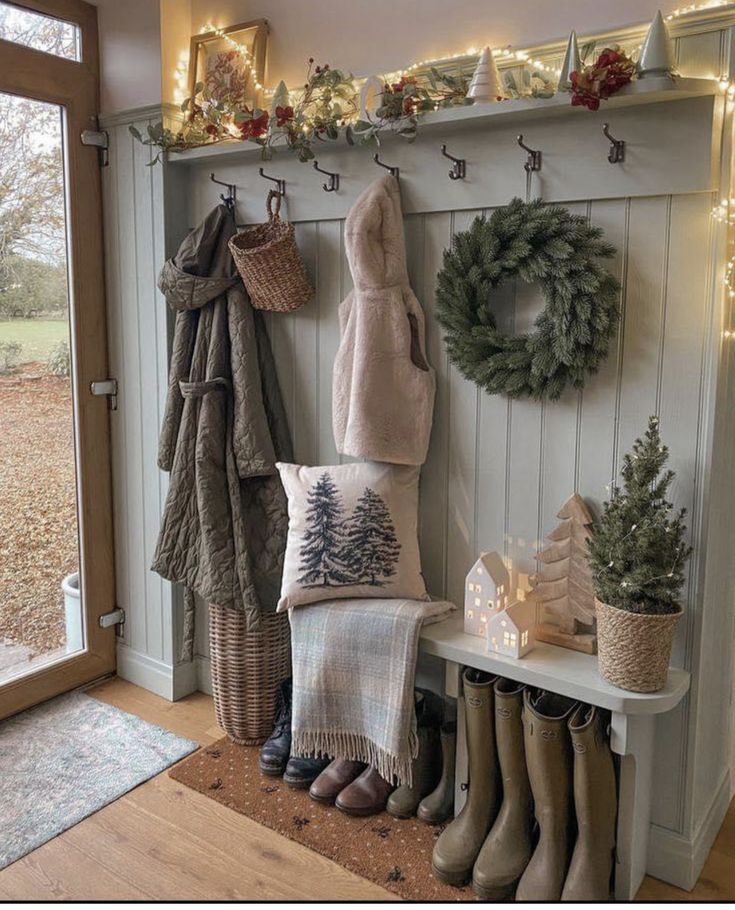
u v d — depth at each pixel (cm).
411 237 227
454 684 211
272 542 253
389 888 199
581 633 211
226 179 263
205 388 250
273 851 211
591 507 206
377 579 221
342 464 238
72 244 276
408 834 217
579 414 205
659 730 202
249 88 255
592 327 193
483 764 204
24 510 273
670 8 188
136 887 197
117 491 297
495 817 206
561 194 200
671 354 191
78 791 234
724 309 188
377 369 218
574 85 179
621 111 189
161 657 292
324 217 241
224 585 248
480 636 212
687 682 191
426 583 238
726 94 180
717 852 215
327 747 225
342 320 233
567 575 206
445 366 226
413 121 205
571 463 208
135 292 279
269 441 252
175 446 262
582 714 193
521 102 191
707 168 181
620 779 192
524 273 200
